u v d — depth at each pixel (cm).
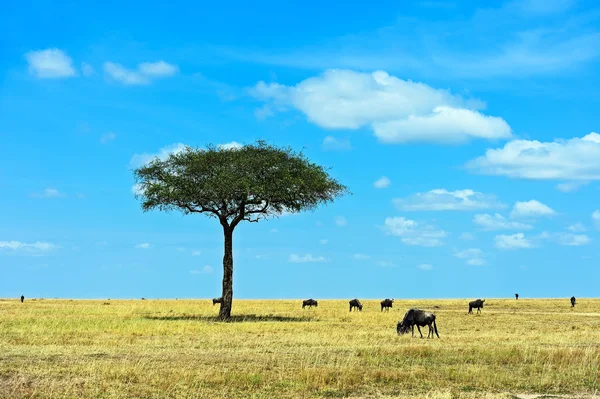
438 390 1730
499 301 9050
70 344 2589
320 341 2803
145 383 1739
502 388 1812
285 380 1820
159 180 4788
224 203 4709
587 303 8462
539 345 2756
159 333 3161
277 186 4647
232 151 4816
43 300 9231
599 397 1702
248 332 3288
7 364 1984
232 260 4809
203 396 1627
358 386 1791
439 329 3822
